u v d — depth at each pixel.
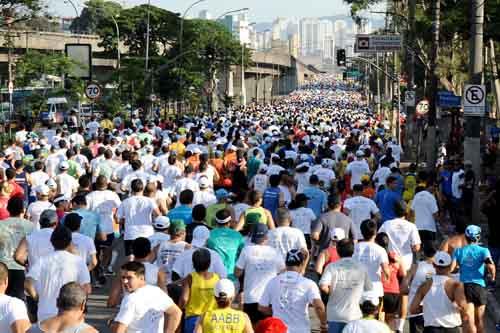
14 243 11.95
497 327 13.80
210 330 8.39
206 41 80.44
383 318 11.55
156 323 8.41
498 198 16.55
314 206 16.66
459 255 11.97
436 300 10.38
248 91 169.38
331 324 10.19
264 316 10.11
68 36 82.38
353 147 29.34
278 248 11.77
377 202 16.67
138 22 78.56
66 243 10.04
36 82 66.50
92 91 38.56
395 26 53.59
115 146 24.75
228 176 22.16
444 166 23.50
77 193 16.02
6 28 60.19
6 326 8.26
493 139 39.47
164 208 15.21
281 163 21.56
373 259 11.16
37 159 21.78
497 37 31.77
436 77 33.81
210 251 10.15
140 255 9.87
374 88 107.00
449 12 35.91
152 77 60.34
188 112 86.00
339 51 58.56
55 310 9.91
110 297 9.98
